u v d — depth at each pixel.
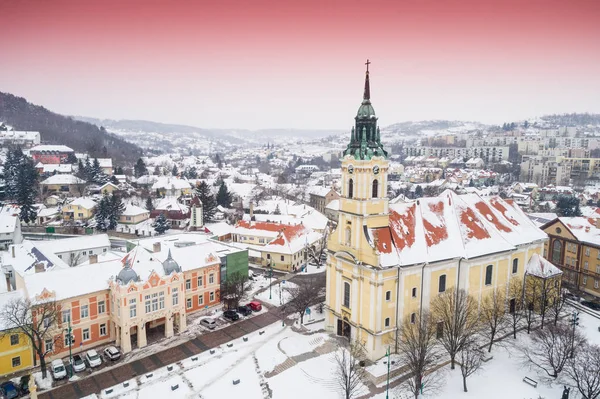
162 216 167.50
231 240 148.12
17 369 68.06
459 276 77.19
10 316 65.88
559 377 64.31
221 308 93.69
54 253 115.62
